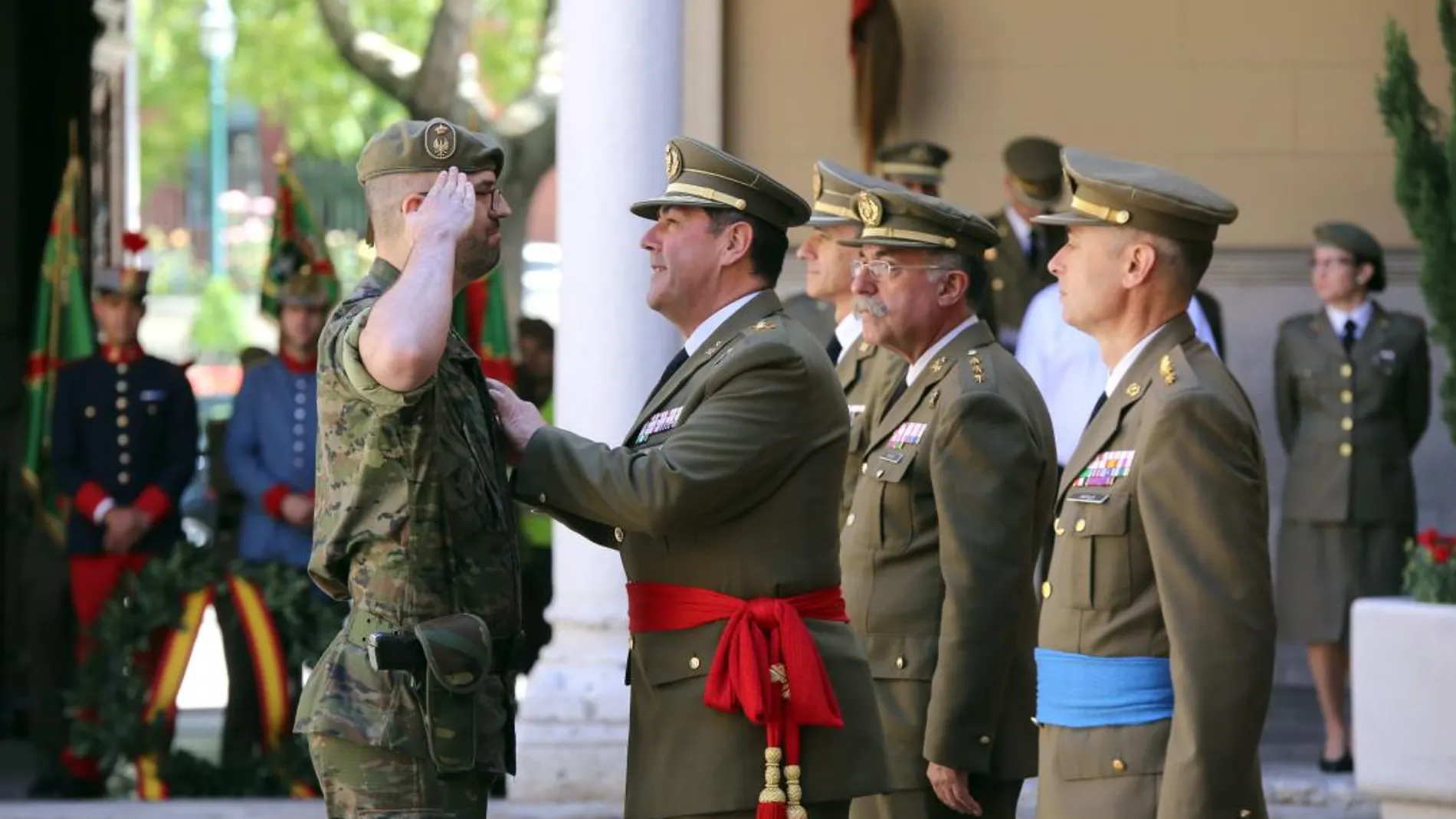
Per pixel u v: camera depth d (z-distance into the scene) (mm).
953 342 14336
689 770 11547
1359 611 18703
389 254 11523
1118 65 26984
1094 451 11836
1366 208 26938
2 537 29625
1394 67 20531
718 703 11430
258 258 80938
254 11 58312
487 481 11391
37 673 24438
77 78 32750
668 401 11875
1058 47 26953
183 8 66375
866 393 15469
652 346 21297
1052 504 14281
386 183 11484
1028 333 22188
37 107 31891
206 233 80938
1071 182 12133
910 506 14039
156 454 24438
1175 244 11805
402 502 11047
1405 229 26891
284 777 23000
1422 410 23703
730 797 11469
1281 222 26953
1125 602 11562
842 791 11602
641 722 11812
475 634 11039
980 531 13492
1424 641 18328
